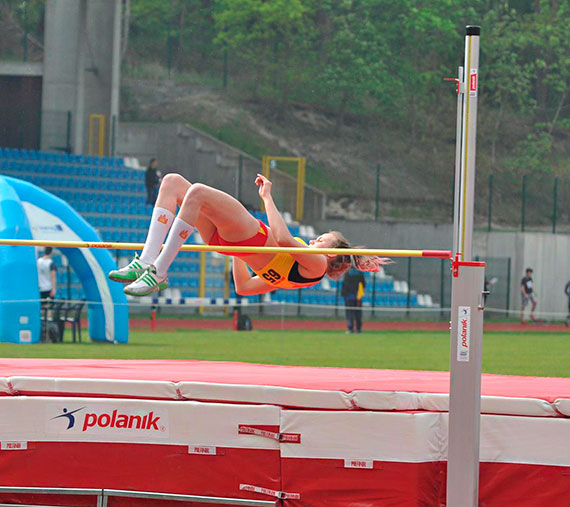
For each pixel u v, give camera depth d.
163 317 38.34
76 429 7.88
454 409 7.23
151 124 49.97
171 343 25.11
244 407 7.69
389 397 7.50
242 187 49.19
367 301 43.56
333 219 48.50
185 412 7.76
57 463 7.90
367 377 9.12
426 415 7.53
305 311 42.38
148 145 49.88
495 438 7.50
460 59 57.88
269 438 7.68
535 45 57.53
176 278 40.38
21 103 47.50
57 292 36.62
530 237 44.47
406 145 55.91
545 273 44.75
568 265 45.16
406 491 7.44
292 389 7.63
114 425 7.84
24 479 7.93
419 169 54.75
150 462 7.81
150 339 26.70
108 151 47.91
